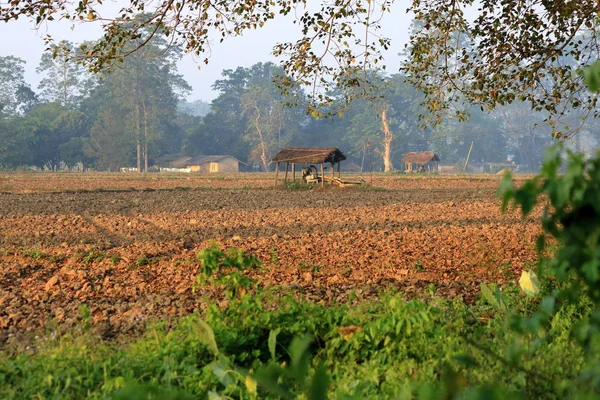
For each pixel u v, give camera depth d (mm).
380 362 13508
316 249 34469
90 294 24312
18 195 79250
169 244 37562
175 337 15531
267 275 27016
